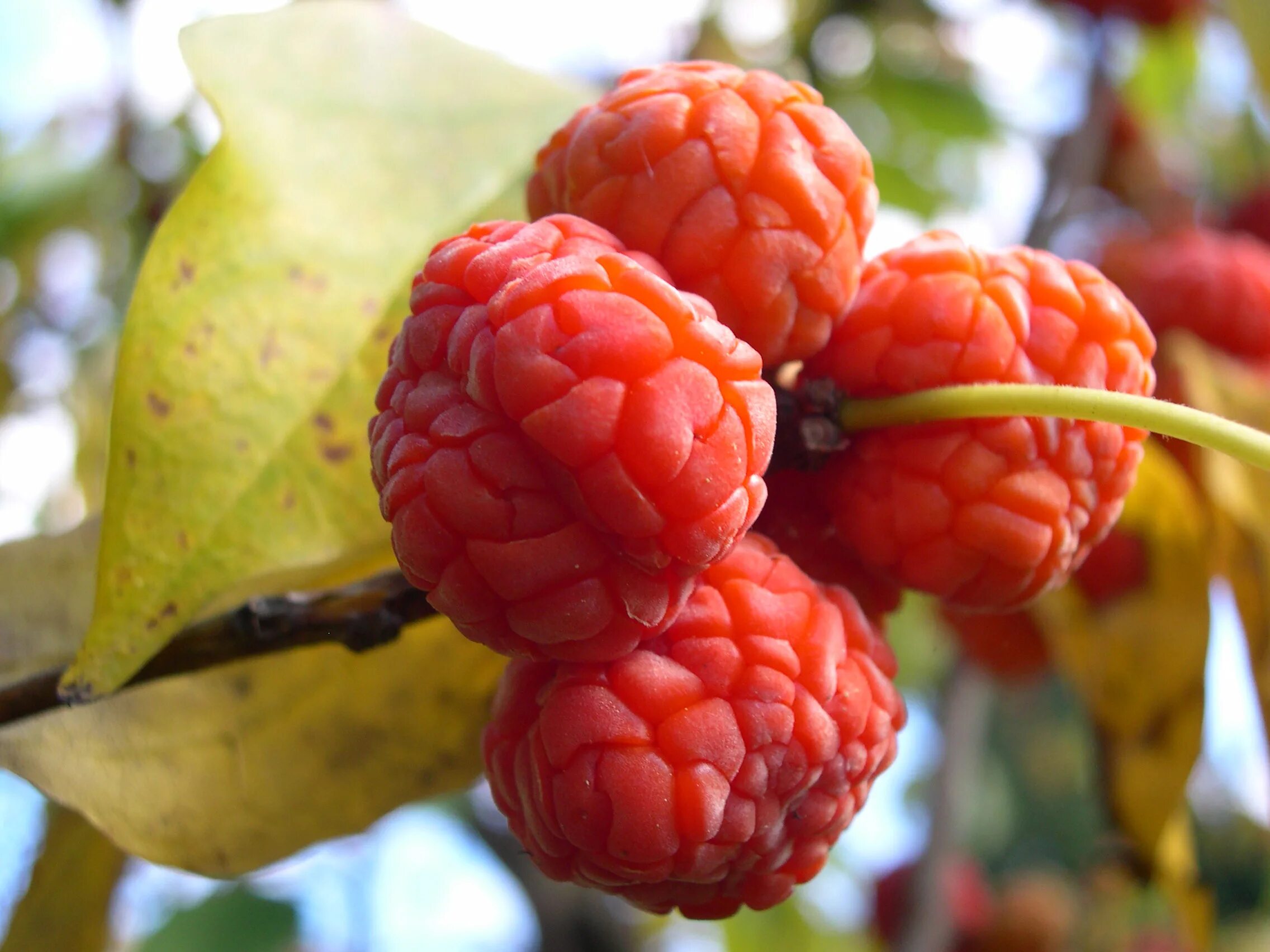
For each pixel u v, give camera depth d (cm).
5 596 17
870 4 29
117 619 14
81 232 27
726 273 14
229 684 16
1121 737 19
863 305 14
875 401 14
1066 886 36
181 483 15
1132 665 19
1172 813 19
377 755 17
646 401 12
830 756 14
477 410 13
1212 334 21
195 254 15
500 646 13
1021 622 21
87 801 16
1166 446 18
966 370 14
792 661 13
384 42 17
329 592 15
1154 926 29
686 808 13
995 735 42
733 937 31
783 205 14
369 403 15
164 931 26
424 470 13
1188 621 19
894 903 26
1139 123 27
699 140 14
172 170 27
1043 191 25
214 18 16
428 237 16
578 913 27
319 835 17
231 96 16
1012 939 29
